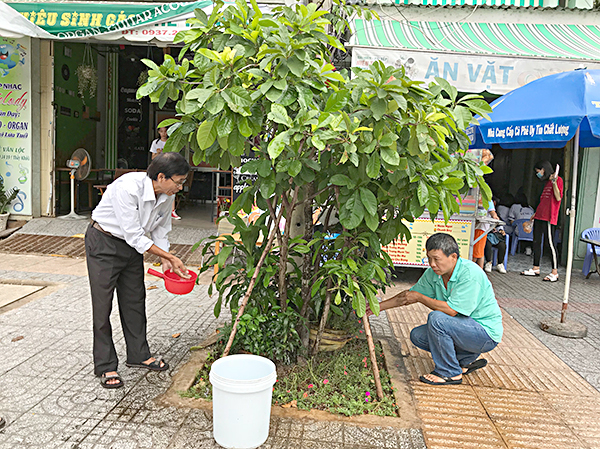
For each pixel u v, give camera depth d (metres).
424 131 2.59
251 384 2.57
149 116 12.56
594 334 5.07
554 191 7.57
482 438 2.92
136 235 3.21
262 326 3.65
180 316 4.89
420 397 3.44
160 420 2.92
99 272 3.23
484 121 5.02
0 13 6.63
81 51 10.34
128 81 12.25
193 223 9.20
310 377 3.48
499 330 3.62
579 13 7.82
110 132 11.98
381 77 2.65
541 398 3.51
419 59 6.09
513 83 6.10
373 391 3.44
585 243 8.45
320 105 3.06
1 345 3.91
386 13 7.79
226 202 8.96
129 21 6.83
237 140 2.63
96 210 3.29
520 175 10.91
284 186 3.07
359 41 6.52
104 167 11.90
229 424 2.62
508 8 7.83
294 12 2.81
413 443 2.83
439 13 7.83
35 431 2.74
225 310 5.12
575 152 5.09
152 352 3.93
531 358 4.31
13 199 8.62
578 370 4.07
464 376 3.85
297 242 3.46
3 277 5.93
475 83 6.11
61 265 6.62
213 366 2.76
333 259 3.49
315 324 3.94
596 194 8.43
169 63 2.81
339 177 2.91
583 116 4.39
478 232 7.10
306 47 2.89
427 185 2.88
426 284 3.92
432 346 3.69
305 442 2.78
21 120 8.45
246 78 2.72
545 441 2.93
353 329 4.01
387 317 5.27
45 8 6.96
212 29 3.01
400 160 2.67
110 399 3.13
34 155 8.55
